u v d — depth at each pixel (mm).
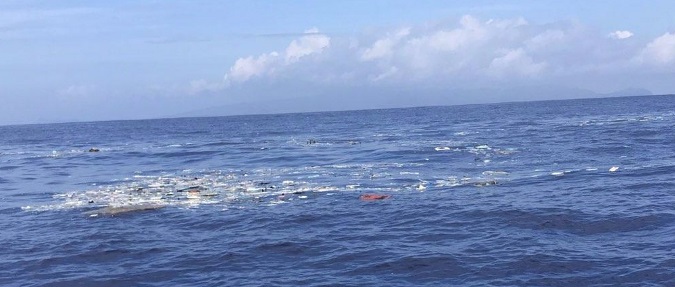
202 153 59250
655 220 21688
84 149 73312
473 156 45062
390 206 26422
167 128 141625
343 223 23578
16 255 20891
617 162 37719
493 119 107625
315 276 17266
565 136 58625
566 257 17906
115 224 25000
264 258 19281
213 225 24188
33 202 32500
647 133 56000
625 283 15766
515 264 17484
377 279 16859
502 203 25750
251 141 75375
